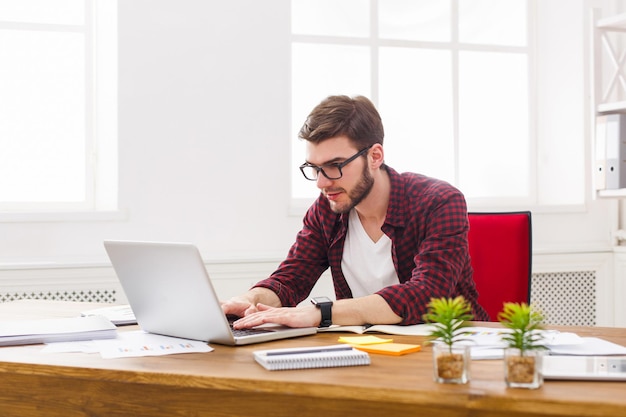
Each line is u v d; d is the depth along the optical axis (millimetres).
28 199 3217
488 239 2238
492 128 3746
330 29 3506
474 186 3729
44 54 3225
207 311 1505
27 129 3217
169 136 3156
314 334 1655
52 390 1342
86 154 3244
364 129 1882
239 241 3244
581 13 3650
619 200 3664
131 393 1285
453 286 1827
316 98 3492
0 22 3172
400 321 1737
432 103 3648
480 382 1156
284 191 3295
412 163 3631
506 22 3754
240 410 1211
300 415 1176
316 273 2182
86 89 3238
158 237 3152
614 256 3639
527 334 1163
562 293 3598
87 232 3090
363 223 2096
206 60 3189
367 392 1134
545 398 1052
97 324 1660
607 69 3590
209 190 3205
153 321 1668
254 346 1515
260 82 3256
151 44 3127
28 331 1581
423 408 1103
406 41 3596
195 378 1239
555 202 3793
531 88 3787
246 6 3232
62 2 3238
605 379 1159
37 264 2975
